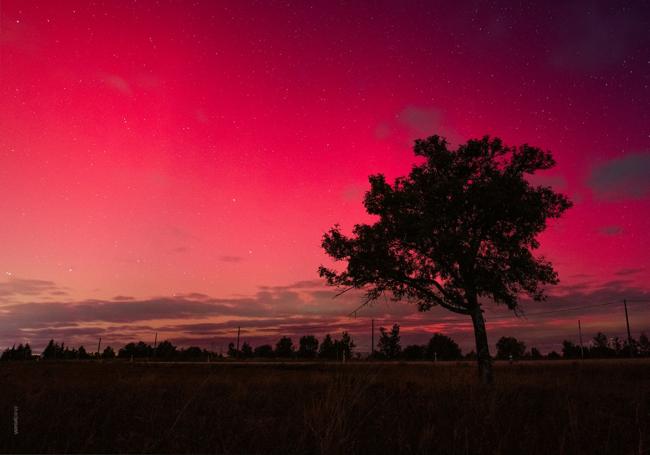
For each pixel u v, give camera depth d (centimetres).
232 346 11581
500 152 2080
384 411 788
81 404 864
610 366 2900
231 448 543
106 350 12050
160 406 845
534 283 2016
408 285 2080
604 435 645
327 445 518
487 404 821
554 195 1966
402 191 2059
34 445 535
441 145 2120
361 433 621
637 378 1997
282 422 685
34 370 1333
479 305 1986
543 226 1994
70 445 545
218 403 923
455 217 2014
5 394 877
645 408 926
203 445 557
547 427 698
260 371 2689
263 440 588
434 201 2038
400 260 2038
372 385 1219
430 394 1069
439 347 9419
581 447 569
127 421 710
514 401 937
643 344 9212
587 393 1157
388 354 8681
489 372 1819
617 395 1146
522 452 538
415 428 671
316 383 1373
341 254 2091
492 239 2050
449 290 2072
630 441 605
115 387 1178
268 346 11425
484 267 1992
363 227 2069
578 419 738
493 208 1952
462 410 793
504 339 8594
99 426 668
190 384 1348
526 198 1933
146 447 527
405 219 1977
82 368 2397
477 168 2092
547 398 1056
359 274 2077
